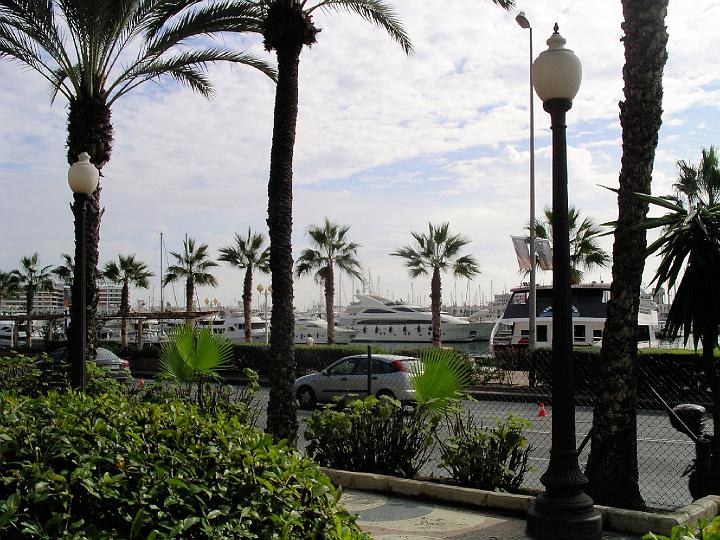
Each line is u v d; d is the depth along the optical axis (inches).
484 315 2682.1
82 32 586.6
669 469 414.3
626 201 294.5
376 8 545.6
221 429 173.6
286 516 143.7
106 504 138.1
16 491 128.5
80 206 399.5
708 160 867.4
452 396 328.8
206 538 138.5
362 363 689.0
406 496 306.8
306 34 447.5
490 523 264.4
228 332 2635.3
